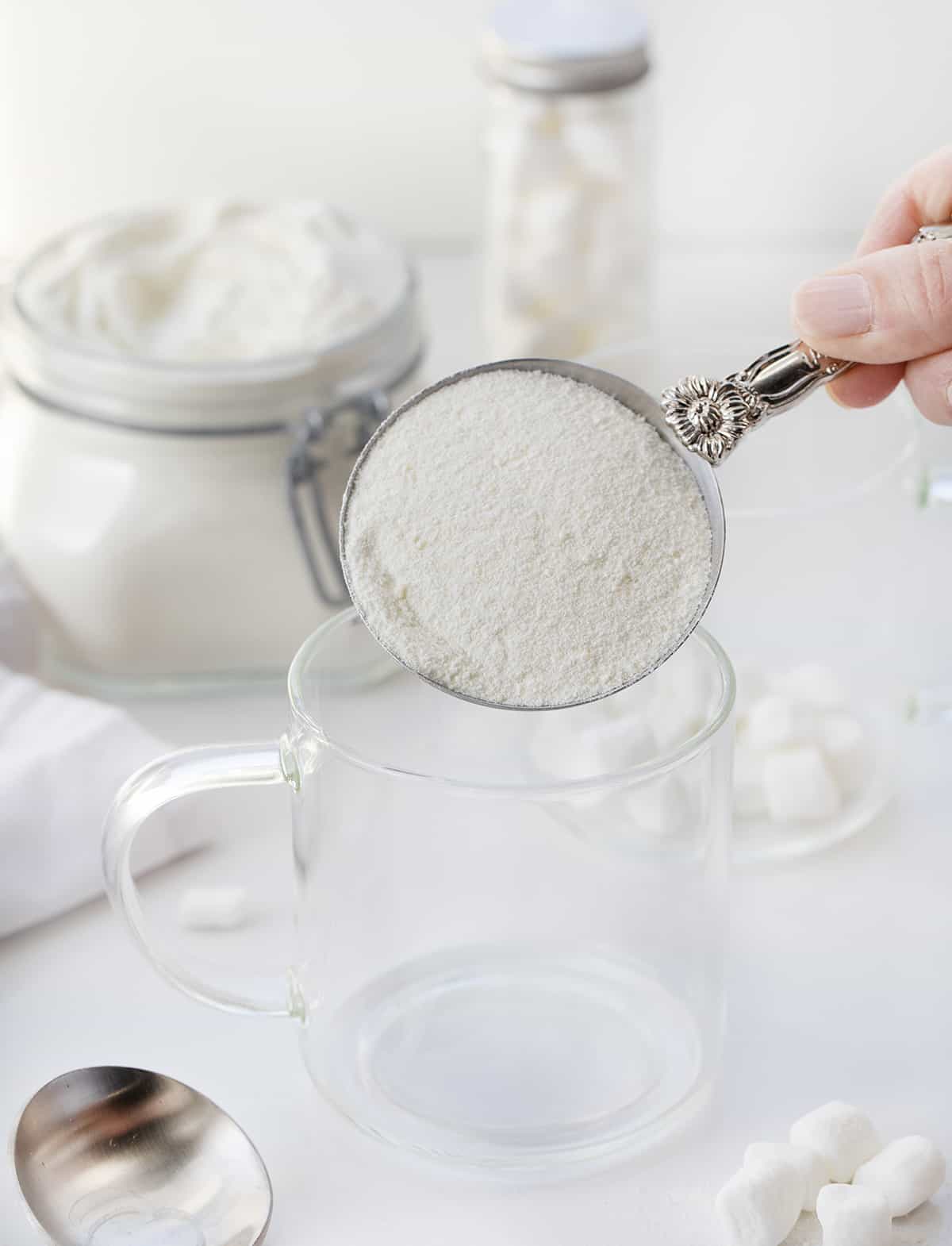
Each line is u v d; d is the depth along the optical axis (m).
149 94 0.77
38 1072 0.45
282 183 0.80
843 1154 0.41
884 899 0.50
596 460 0.40
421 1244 0.41
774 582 0.49
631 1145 0.42
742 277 0.80
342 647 0.45
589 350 0.67
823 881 0.51
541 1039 0.42
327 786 0.41
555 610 0.39
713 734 0.40
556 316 0.66
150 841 0.50
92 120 0.78
